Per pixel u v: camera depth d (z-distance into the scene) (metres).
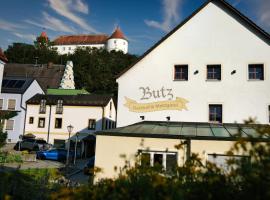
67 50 134.75
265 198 3.59
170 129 16.64
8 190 6.78
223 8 20.38
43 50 112.25
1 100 45.66
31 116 44.00
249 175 3.90
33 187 9.12
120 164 15.03
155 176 4.38
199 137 14.38
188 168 4.79
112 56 110.81
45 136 42.91
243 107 19.12
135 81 20.88
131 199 4.21
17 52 107.19
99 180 5.52
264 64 19.27
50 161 29.97
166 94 20.28
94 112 42.12
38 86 50.41
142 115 20.36
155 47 20.98
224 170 4.60
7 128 43.72
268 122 18.67
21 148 35.50
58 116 42.97
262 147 4.14
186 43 20.56
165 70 20.59
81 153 39.75
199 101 19.75
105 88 87.81
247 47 19.67
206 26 20.47
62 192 4.48
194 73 20.12
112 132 15.45
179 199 3.82
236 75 19.53
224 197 4.11
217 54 20.00
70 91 54.31
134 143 15.09
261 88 19.11
